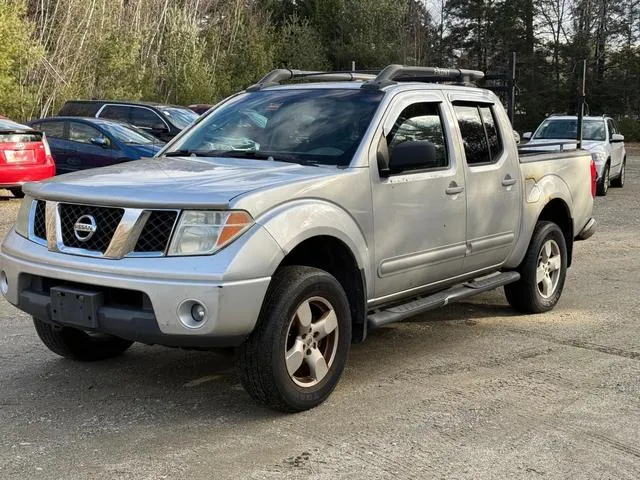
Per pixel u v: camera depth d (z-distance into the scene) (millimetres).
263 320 4098
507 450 3918
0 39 24828
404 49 48438
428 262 5262
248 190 4090
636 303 7312
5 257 4555
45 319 4344
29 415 4359
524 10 55719
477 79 6535
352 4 47688
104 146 14195
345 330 4559
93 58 30422
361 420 4305
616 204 15539
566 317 6777
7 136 12820
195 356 5539
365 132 4902
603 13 53281
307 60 43438
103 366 5285
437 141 5453
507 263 6344
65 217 4289
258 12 45219
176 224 3951
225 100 5957
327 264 4758
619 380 5051
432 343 5934
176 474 3607
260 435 4078
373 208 4750
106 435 4078
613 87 51594
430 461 3775
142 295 3982
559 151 7488
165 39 36031
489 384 4945
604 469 3711
